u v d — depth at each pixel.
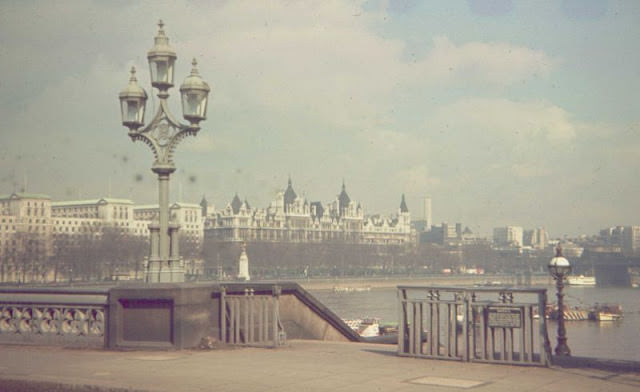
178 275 16.48
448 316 14.35
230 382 11.80
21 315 17.00
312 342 17.56
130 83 16.64
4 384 12.09
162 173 16.50
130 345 15.84
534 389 11.26
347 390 11.13
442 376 12.45
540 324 13.47
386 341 21.61
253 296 16.75
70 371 12.91
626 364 13.34
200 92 16.31
